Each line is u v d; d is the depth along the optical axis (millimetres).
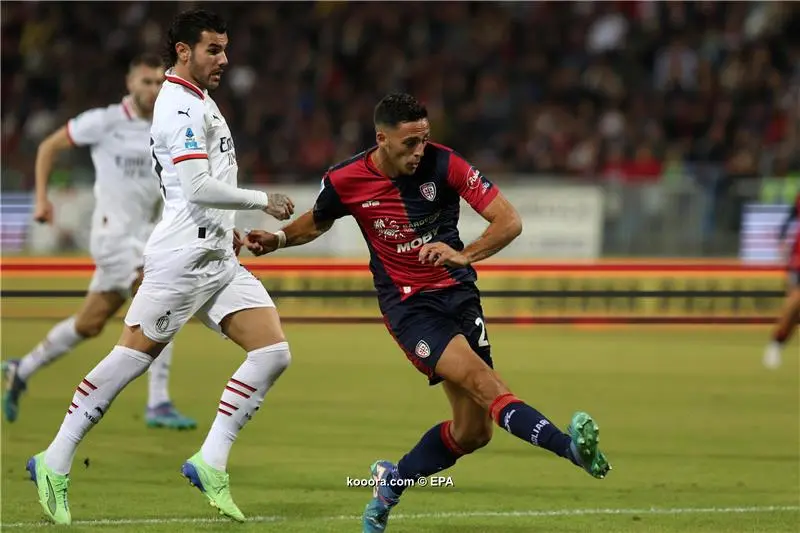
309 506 22484
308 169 70438
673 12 82500
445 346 18484
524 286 56250
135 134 30312
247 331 21141
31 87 84562
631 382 39938
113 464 26531
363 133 76438
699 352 47906
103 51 86438
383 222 19125
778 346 42375
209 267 20828
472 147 76312
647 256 57750
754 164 67812
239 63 84062
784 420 33062
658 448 28969
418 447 19422
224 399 21031
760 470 26406
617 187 58000
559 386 39000
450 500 23234
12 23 87438
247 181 62219
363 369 42625
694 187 57781
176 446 28688
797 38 80938
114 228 30531
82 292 37500
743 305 55219
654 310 55438
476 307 19328
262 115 78562
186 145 19875
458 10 85625
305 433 30625
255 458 27406
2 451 28016
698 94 77312
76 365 43438
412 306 19078
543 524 21078
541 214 58031
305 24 85875
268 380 21188
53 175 60000
